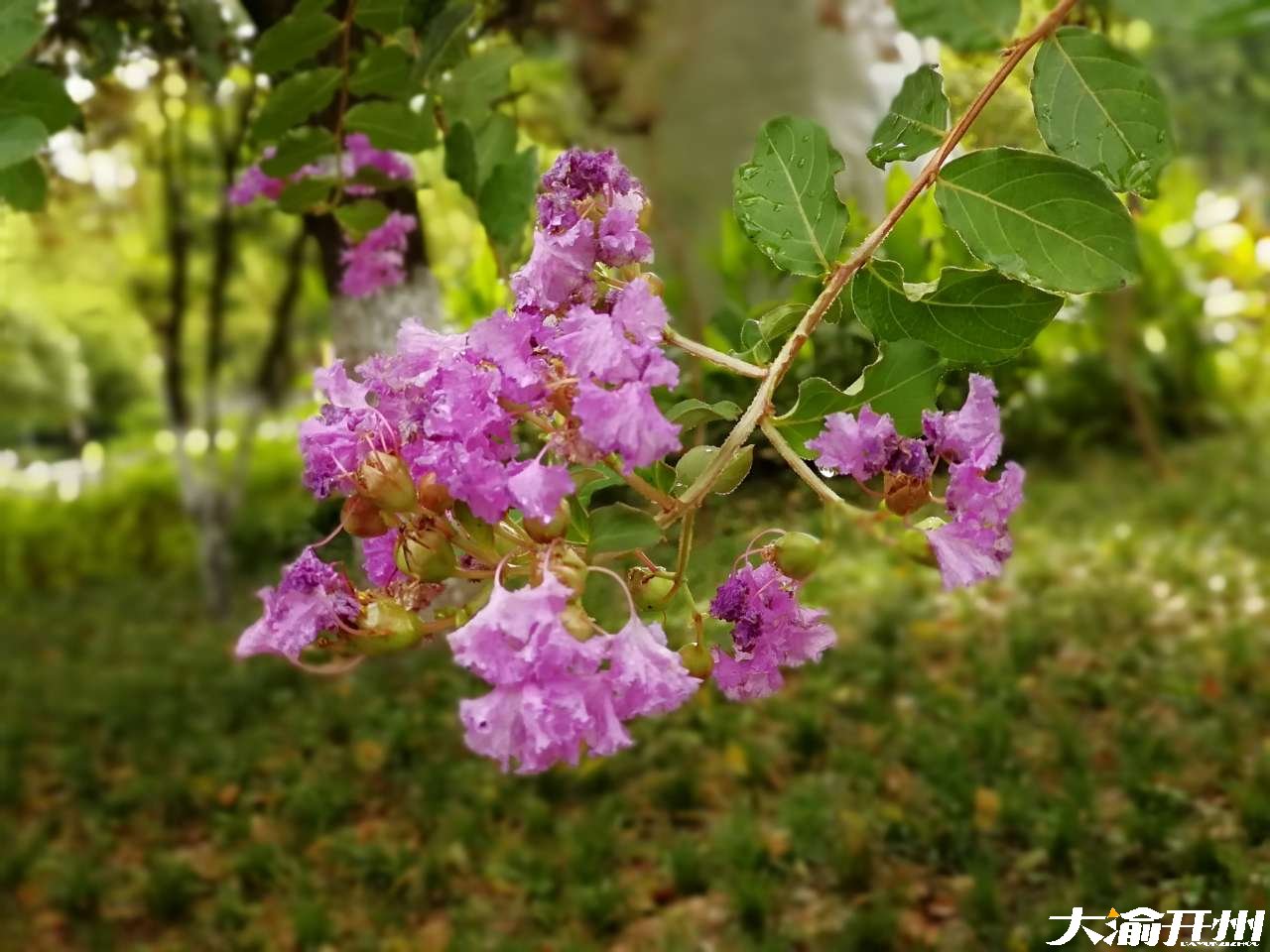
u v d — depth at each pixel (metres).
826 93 3.56
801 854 4.38
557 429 1.16
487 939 4.33
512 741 1.09
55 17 3.01
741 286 2.91
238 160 3.94
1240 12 0.90
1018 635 6.02
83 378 20.83
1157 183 1.16
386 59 2.11
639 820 5.05
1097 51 1.14
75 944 4.94
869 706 5.52
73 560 14.36
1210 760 4.64
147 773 6.54
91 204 9.23
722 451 1.25
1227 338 12.21
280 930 4.70
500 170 2.20
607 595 1.50
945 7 1.14
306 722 6.73
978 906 3.77
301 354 12.06
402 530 1.25
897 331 1.36
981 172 1.22
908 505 1.26
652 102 3.44
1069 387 10.84
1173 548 7.73
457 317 3.18
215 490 10.48
